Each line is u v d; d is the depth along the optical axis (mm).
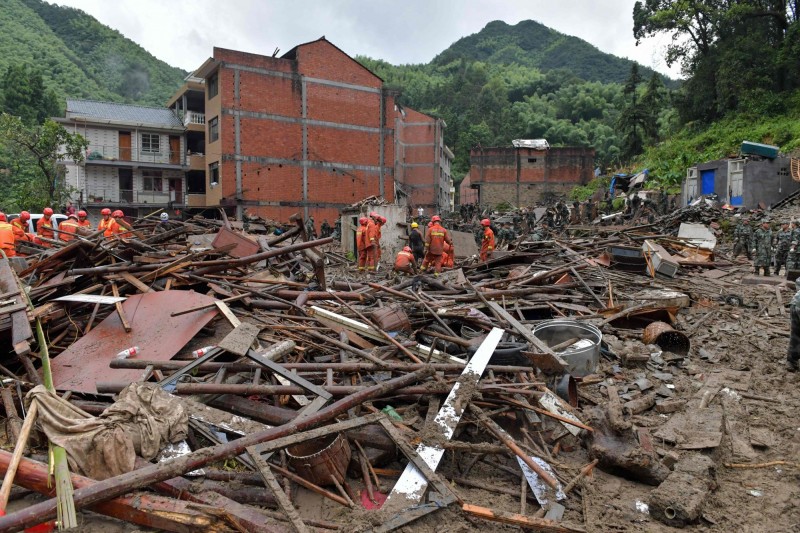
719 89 44719
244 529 3412
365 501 4160
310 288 9992
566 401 5688
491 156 59750
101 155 38562
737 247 18125
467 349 6680
